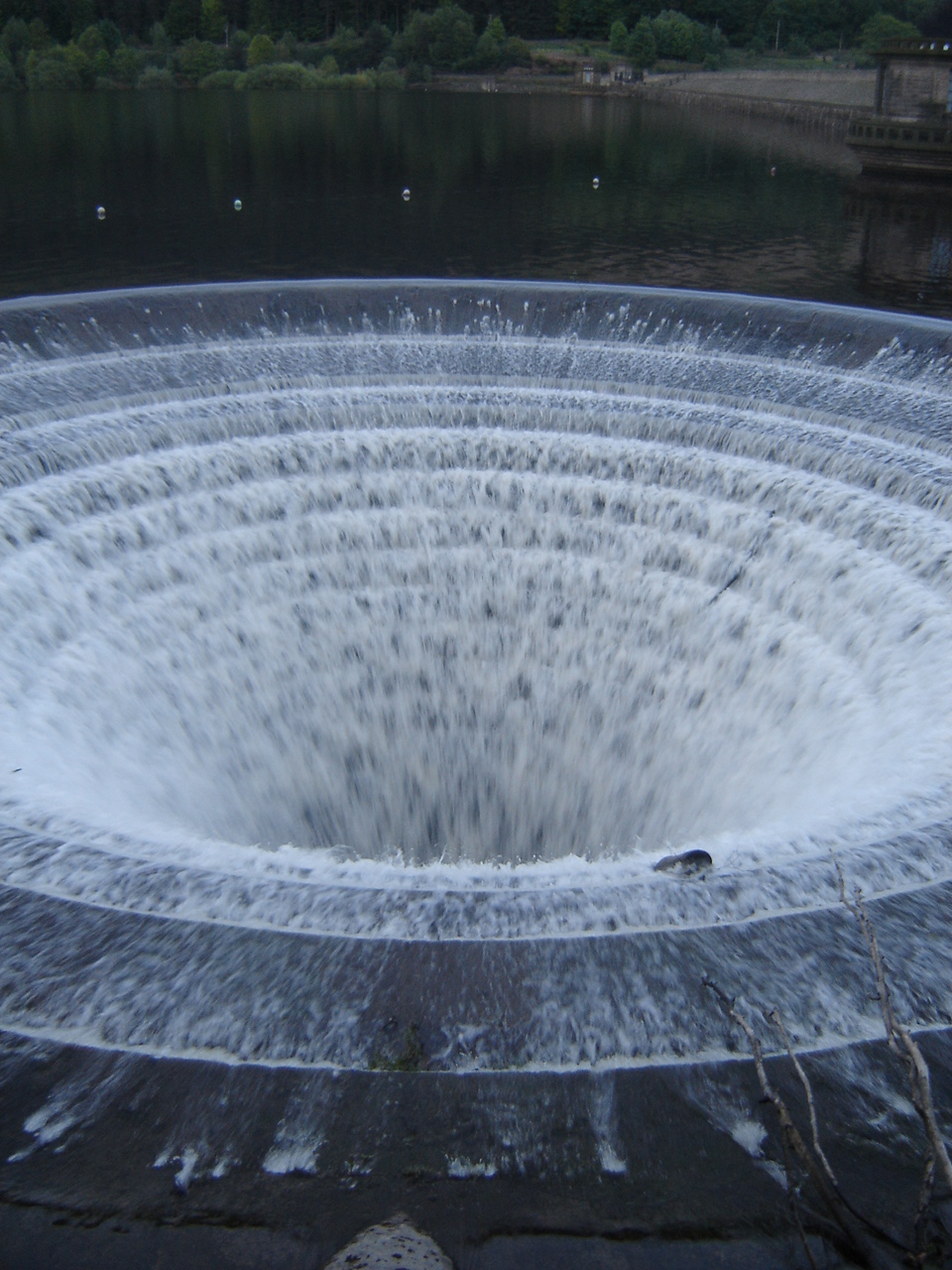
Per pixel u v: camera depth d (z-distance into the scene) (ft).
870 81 319.27
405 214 131.64
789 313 68.28
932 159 160.25
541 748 56.49
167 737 49.01
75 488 50.90
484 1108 20.59
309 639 56.65
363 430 60.34
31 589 47.24
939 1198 19.17
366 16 407.23
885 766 36.45
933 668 42.86
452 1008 22.47
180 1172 19.51
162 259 108.37
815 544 50.57
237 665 53.83
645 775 52.90
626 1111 20.62
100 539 50.72
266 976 23.17
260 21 390.83
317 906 25.23
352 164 172.55
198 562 53.52
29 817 29.78
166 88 330.13
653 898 25.81
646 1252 18.48
